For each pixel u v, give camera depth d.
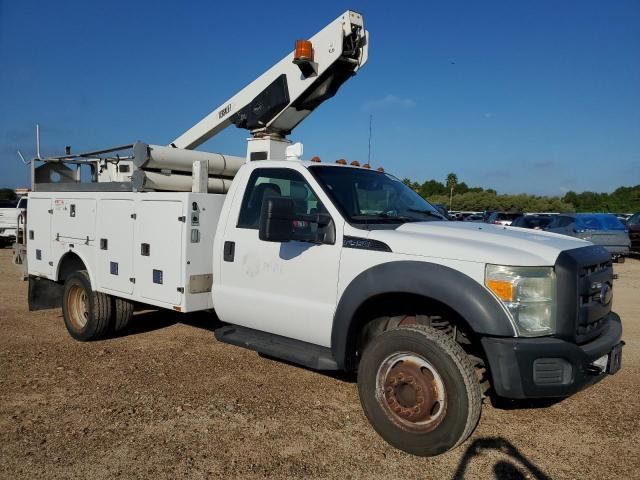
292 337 4.71
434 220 4.94
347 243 4.27
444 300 3.70
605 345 3.87
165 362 5.79
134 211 5.77
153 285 5.59
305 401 4.76
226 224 5.21
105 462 3.63
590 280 3.81
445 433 3.64
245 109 6.89
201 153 6.34
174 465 3.61
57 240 6.95
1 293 9.91
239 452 3.81
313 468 3.61
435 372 3.70
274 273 4.73
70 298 6.66
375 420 3.99
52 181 7.79
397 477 3.52
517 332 3.55
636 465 3.72
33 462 3.61
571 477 3.56
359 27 5.98
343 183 4.82
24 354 6.00
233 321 5.15
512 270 3.59
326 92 6.30
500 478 3.53
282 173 4.96
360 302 4.08
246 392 4.94
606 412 4.64
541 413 4.61
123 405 4.59
